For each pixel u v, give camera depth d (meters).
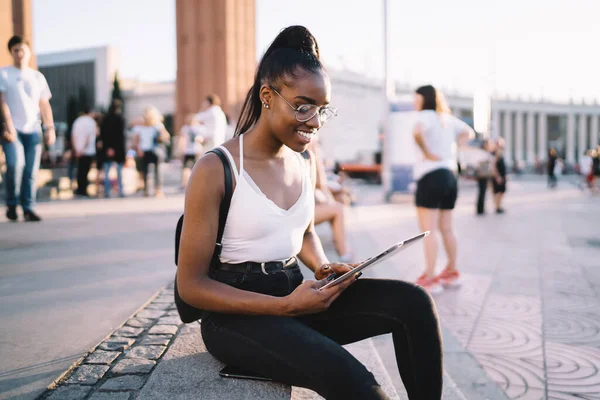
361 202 13.74
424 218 4.69
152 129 11.59
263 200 1.77
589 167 21.50
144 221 7.16
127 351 2.22
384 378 2.24
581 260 6.12
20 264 4.18
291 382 1.57
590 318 3.95
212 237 1.72
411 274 5.29
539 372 2.99
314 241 2.15
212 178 1.71
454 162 4.75
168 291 3.44
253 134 1.83
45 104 6.39
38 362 2.11
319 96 1.71
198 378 1.84
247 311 1.67
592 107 102.44
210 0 28.89
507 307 4.23
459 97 79.06
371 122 41.00
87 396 1.79
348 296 1.81
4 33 9.37
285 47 1.82
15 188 6.41
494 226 9.26
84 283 3.62
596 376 2.94
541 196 18.20
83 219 7.11
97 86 53.56
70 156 11.92
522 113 95.38
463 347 3.37
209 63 28.95
